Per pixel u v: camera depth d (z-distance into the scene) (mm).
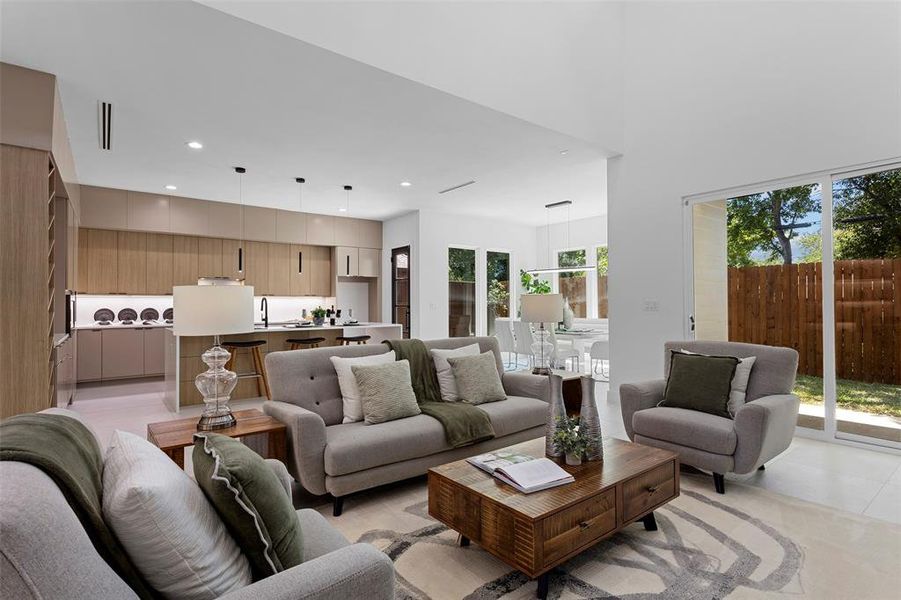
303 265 8555
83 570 763
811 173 3920
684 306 4711
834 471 3152
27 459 874
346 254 8695
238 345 5168
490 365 3551
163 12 2637
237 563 1101
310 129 4363
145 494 911
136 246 7012
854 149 3684
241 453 1219
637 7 5113
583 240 9016
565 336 7309
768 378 3072
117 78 3359
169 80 3408
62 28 2756
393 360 3303
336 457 2445
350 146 4852
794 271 4074
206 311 2402
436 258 8289
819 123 3865
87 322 6824
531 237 9859
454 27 3713
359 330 6957
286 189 6648
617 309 5238
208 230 7320
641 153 5039
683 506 2604
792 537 2254
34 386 3152
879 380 3645
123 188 6574
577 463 2219
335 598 977
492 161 5398
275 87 3525
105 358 6570
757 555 2094
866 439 3688
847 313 3805
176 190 6691
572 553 1818
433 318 8219
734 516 2475
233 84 3475
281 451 2545
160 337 6988
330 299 8852
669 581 1896
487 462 2221
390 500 2713
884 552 2115
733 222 4445
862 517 2463
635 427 3193
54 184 3729
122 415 4773
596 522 1925
